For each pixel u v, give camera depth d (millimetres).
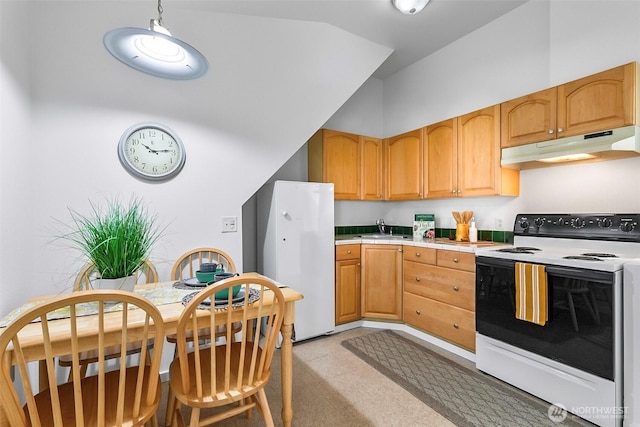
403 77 3537
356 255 2988
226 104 2264
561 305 1662
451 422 1604
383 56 2998
